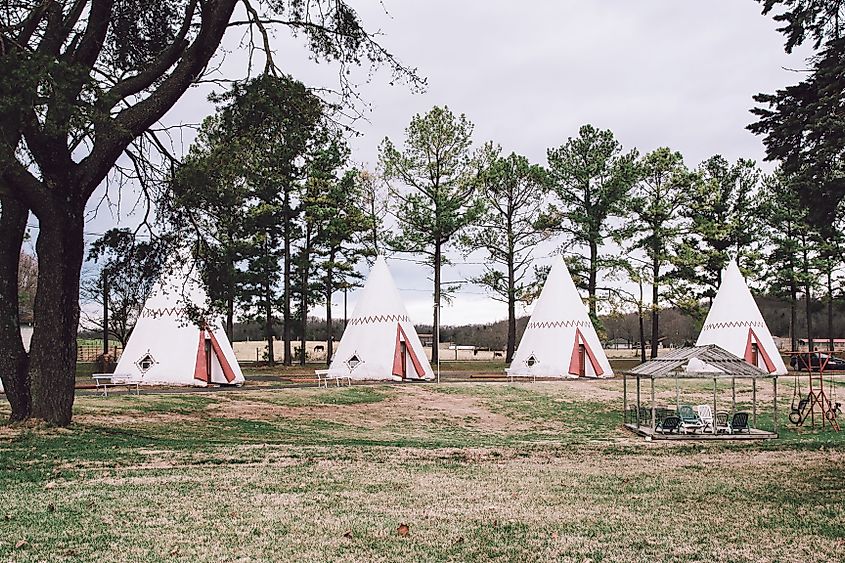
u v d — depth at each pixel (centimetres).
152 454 1362
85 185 1554
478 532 834
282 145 1770
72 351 1609
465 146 4253
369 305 3459
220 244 1934
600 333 4434
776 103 1084
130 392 2603
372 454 1480
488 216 4400
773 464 1488
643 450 1720
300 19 1648
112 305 3819
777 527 877
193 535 794
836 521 911
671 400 2800
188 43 1590
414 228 4303
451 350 6938
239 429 1888
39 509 899
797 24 1043
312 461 1362
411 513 926
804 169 1070
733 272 3953
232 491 1042
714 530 860
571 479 1241
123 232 1767
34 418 1571
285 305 4312
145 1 1642
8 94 1198
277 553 734
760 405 2775
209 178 1712
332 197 4219
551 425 2314
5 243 1579
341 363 3394
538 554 750
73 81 1249
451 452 1552
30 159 1489
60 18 1510
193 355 2912
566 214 4425
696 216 4572
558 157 4453
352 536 804
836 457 1619
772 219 4509
